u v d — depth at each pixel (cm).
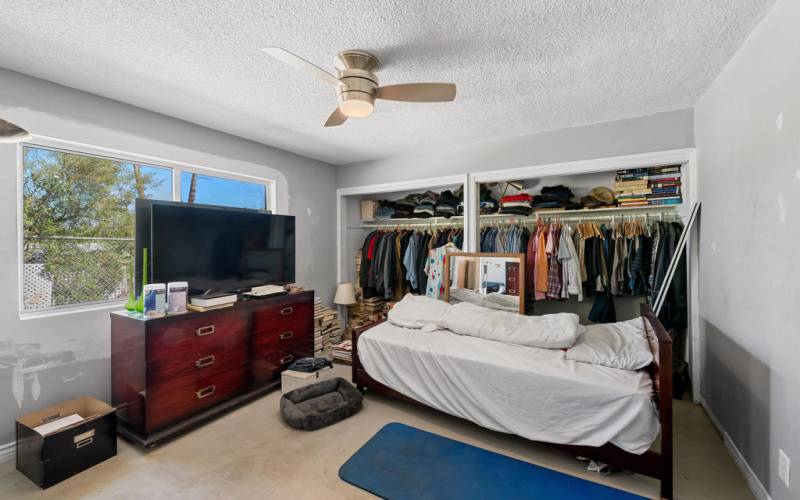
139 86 230
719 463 197
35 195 224
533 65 204
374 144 366
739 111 192
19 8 152
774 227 157
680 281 288
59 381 226
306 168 414
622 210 359
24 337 212
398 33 172
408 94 193
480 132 328
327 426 239
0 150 204
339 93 192
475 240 365
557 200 367
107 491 177
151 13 157
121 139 255
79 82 224
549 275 347
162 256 237
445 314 293
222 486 181
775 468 155
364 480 184
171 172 294
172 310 229
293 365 304
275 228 325
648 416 170
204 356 245
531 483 182
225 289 279
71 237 240
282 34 174
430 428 237
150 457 205
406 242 441
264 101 255
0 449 201
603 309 339
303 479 186
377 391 274
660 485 176
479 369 218
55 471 182
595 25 167
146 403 212
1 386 204
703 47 187
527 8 154
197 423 237
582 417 187
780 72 151
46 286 229
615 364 200
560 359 213
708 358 248
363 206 487
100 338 244
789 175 145
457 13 157
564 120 296
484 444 218
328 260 446
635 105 265
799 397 138
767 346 163
